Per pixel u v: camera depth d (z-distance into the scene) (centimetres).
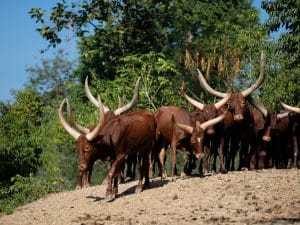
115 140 3594
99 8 7094
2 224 3478
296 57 5709
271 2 5691
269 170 4153
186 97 4409
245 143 4581
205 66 7025
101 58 7550
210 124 3997
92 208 3522
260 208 3203
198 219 3050
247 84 6556
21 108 6209
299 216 3028
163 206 3388
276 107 5819
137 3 7269
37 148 5428
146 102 6397
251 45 6234
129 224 3039
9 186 4994
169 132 4250
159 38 7656
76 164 5925
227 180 3769
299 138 4775
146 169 3816
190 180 3850
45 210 3700
